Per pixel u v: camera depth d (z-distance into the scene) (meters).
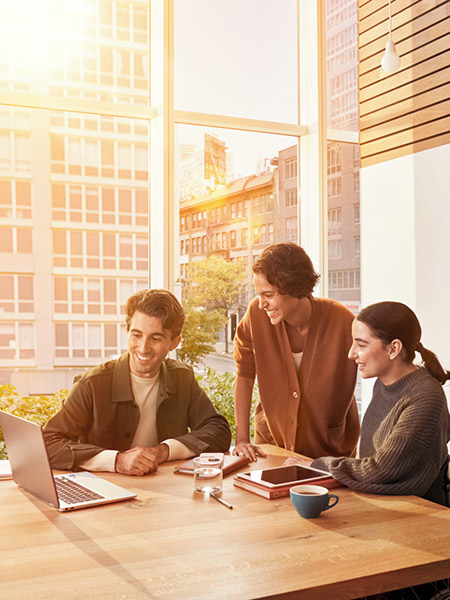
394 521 1.53
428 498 1.86
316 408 2.29
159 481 1.89
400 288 3.57
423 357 1.96
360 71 3.89
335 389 2.28
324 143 4.02
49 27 3.54
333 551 1.34
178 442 2.13
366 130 3.84
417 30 3.44
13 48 3.47
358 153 4.19
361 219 3.87
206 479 1.77
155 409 2.25
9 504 1.70
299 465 1.93
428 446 1.77
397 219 3.59
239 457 2.11
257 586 1.17
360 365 1.97
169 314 2.12
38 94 3.49
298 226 4.18
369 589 1.23
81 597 1.13
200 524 1.51
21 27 3.48
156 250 3.77
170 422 2.27
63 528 1.50
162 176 3.67
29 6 3.50
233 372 3.91
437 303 3.32
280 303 2.20
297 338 2.34
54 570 1.25
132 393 2.18
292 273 2.15
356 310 4.16
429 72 3.36
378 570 1.24
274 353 2.35
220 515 1.58
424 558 1.30
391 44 2.86
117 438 2.19
